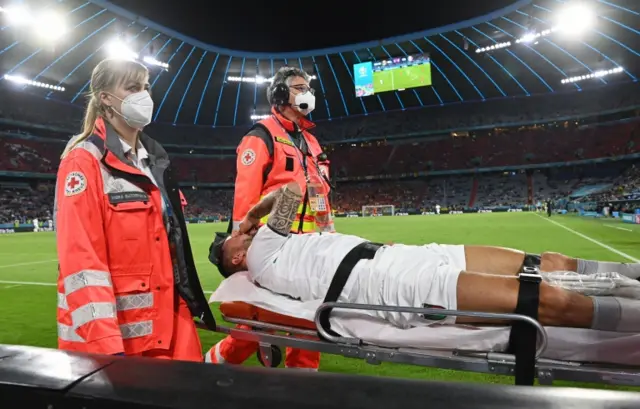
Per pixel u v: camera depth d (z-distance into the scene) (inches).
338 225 979.9
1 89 1642.5
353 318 88.8
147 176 82.4
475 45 1649.9
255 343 117.3
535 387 32.9
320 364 147.5
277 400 33.5
